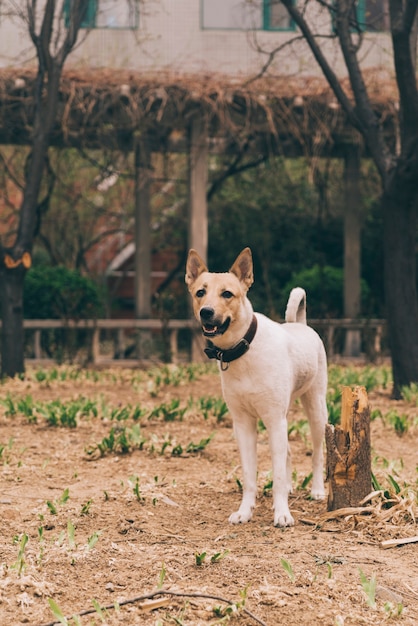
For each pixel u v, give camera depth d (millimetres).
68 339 14883
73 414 8867
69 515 5547
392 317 11172
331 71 11672
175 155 20578
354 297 15891
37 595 4113
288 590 4129
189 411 9539
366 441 5395
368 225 19016
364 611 3969
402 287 11141
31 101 13570
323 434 6000
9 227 21500
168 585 4227
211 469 7031
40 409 9109
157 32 15633
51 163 19453
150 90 13688
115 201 22203
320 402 5941
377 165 11406
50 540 5016
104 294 21484
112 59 15266
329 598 4094
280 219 19578
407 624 3844
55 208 20641
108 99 13781
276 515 5336
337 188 19812
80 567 4508
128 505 5844
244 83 13664
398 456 7445
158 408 9203
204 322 5012
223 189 19812
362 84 11555
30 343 16000
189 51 15688
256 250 19500
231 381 5309
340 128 14398
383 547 4832
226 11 15703
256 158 18766
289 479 6078
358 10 15570
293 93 13992
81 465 7188
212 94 13938
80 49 15500
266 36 15711
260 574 4375
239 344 5172
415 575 4402
